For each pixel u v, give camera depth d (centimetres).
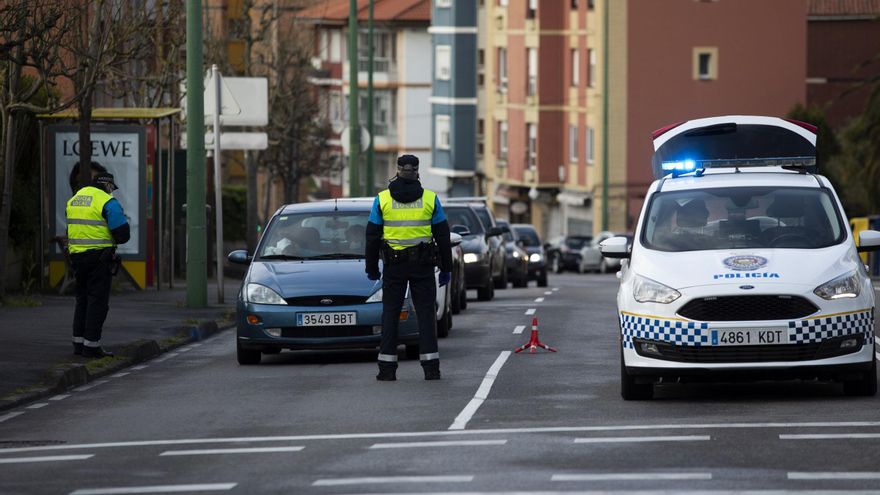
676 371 3441
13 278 7350
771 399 3534
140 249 7594
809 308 3406
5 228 6512
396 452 2830
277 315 4553
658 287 3481
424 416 3362
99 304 4669
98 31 6612
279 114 14725
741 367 3400
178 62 8575
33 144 7419
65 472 2722
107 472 2706
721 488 2364
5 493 2514
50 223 7350
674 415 3272
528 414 3356
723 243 3644
